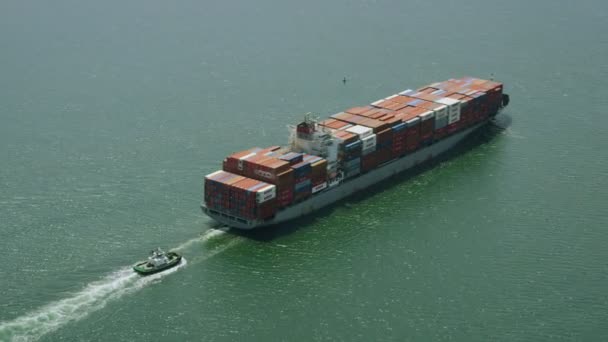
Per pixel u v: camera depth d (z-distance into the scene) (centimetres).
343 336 13650
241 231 16688
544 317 14150
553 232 16975
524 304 14512
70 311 13950
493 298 14688
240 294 14700
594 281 15188
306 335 13675
